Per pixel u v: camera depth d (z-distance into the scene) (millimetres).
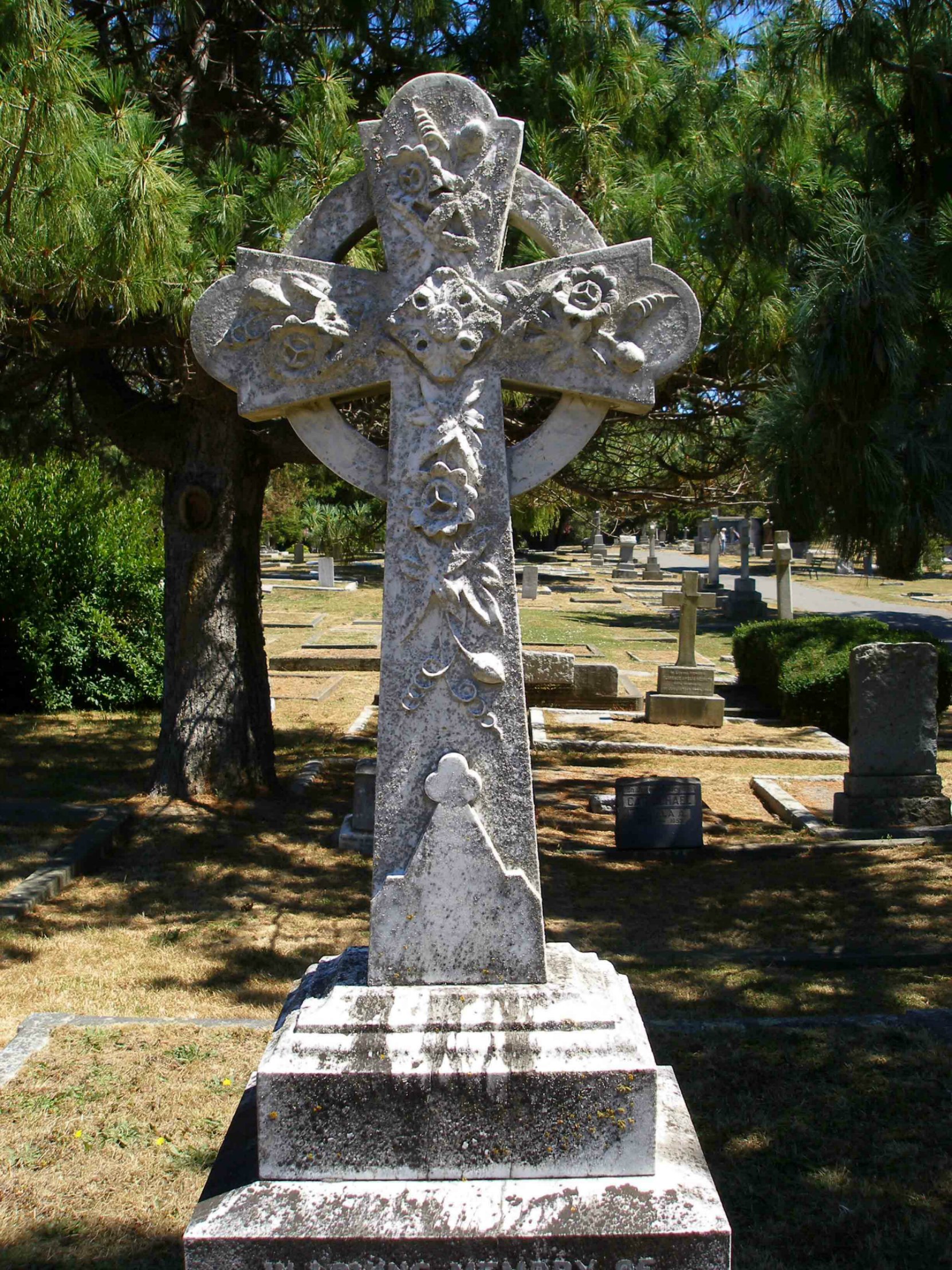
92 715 14961
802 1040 5199
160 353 10062
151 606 15570
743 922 7395
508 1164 2664
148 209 5910
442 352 3004
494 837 2934
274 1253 2527
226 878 8094
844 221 5434
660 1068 3340
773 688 16562
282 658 20188
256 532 10008
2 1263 3654
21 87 5605
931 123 6289
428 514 2988
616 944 6957
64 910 7391
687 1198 2609
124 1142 4402
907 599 37062
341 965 3156
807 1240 3709
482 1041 2695
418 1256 2527
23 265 6043
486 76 8820
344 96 7281
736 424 8867
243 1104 3143
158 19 8961
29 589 14945
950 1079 4785
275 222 6613
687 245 7469
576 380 3033
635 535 68188
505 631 2963
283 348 3104
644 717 16328
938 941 6832
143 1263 3670
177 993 6035
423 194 3055
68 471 15398
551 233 3090
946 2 6082
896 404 5461
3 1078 4918
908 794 9781
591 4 7969
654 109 8312
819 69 6812
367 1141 2664
